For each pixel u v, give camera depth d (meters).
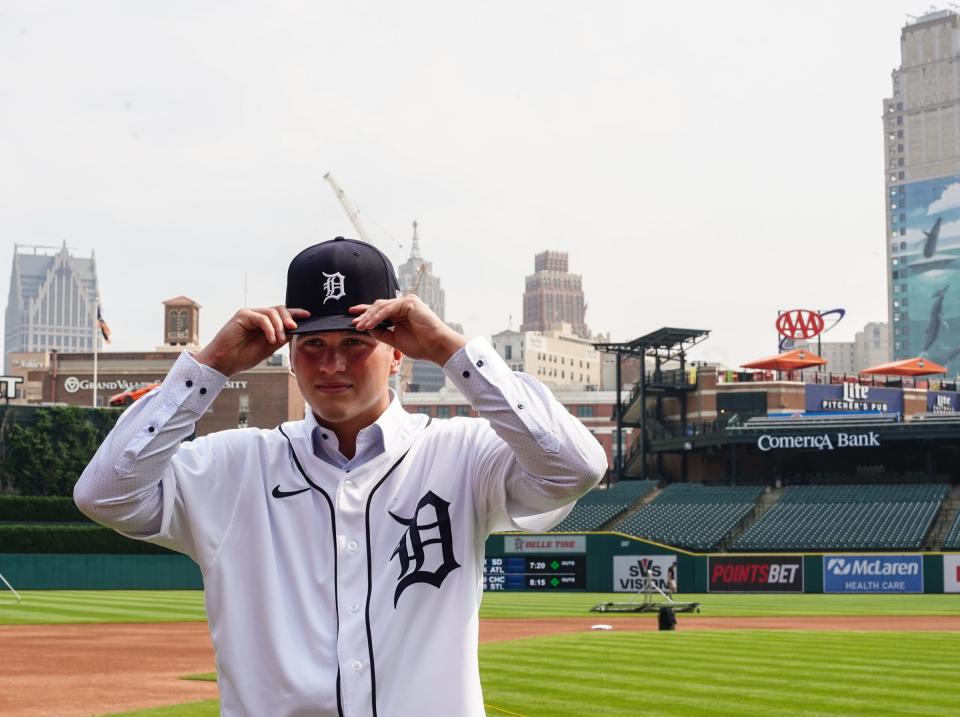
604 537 49.69
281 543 3.24
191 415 3.15
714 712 11.80
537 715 11.54
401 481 3.28
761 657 18.08
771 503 57.41
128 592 47.59
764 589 47.62
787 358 67.25
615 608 34.38
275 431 3.42
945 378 144.75
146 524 3.22
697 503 57.69
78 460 58.88
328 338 3.18
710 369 67.94
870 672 15.79
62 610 33.56
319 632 3.15
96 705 13.74
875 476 61.22
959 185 146.75
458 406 108.25
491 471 3.27
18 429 58.25
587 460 3.12
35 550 50.16
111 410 60.41
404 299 3.14
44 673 17.61
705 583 48.25
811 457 62.84
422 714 3.08
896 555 46.59
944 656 18.34
